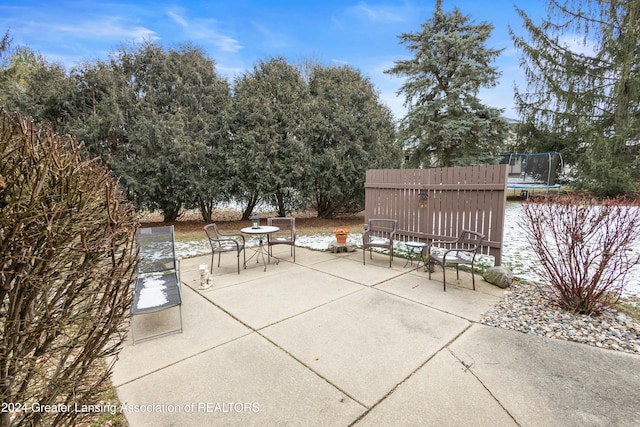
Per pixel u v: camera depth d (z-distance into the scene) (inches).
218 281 179.8
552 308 136.7
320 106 384.2
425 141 509.7
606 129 558.3
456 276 185.0
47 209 50.7
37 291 52.5
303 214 500.7
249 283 175.8
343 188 395.5
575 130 579.5
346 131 386.9
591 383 86.4
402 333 116.4
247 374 92.6
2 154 47.2
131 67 353.7
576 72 561.0
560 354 101.2
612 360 97.3
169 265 165.6
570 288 135.0
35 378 67.0
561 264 141.7
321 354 102.9
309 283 174.9
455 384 86.7
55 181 52.4
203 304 146.5
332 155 365.1
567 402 79.1
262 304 145.6
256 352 104.7
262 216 469.4
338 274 191.3
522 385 85.9
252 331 119.6
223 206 418.3
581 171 563.8
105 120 313.6
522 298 148.7
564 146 617.3
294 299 151.5
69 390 58.6
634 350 102.7
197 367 96.5
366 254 244.1
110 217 58.2
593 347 105.1
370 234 260.5
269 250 235.3
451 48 480.7
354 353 103.2
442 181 213.0
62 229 52.1
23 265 50.8
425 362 97.5
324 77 419.8
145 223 401.7
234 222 418.6
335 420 74.1
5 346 49.8
